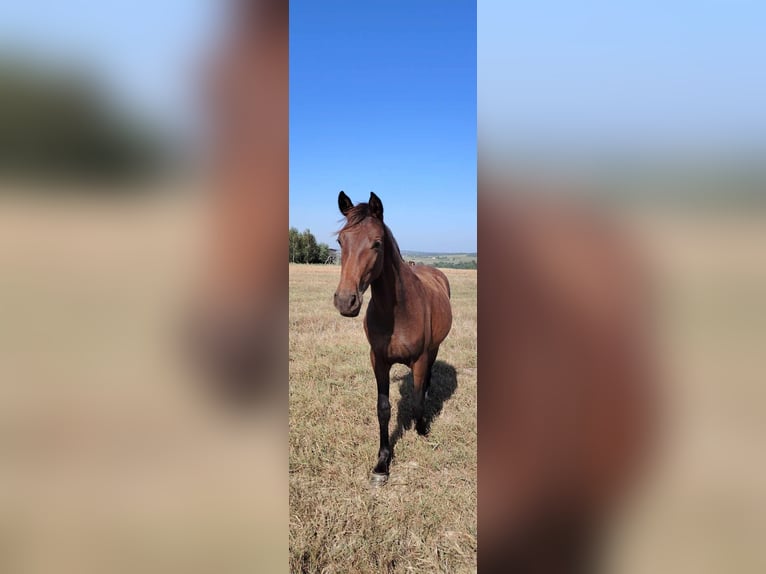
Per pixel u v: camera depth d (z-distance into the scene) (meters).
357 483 2.67
